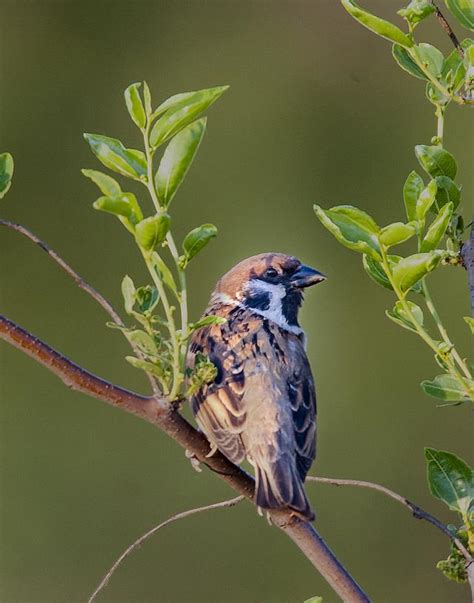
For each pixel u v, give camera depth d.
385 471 14.01
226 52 15.18
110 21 15.31
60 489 14.23
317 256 14.27
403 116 14.83
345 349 14.04
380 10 14.65
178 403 5.04
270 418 5.98
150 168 4.62
